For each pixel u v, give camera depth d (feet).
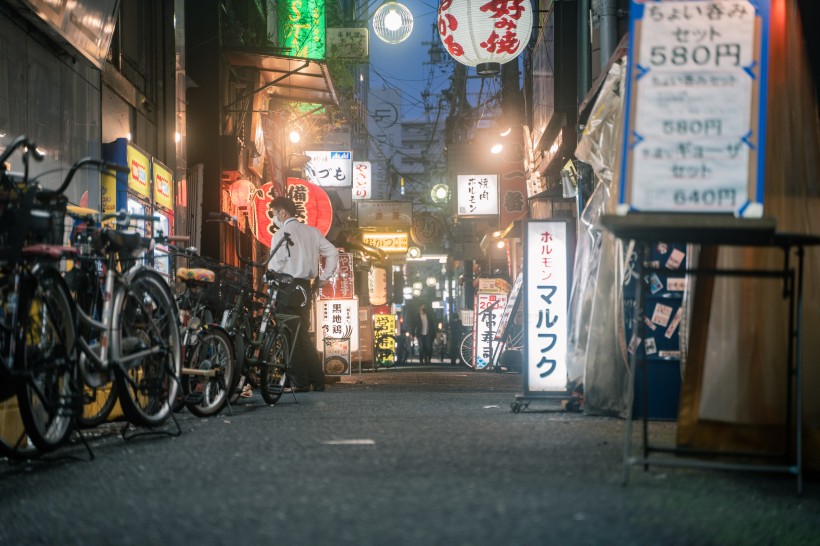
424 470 13.41
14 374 14.70
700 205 13.11
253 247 70.44
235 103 56.65
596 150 23.45
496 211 88.99
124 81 39.60
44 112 28.68
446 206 132.36
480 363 67.97
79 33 29.35
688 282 19.99
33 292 15.62
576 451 15.70
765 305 15.08
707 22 13.50
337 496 11.39
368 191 114.93
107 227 18.70
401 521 9.90
